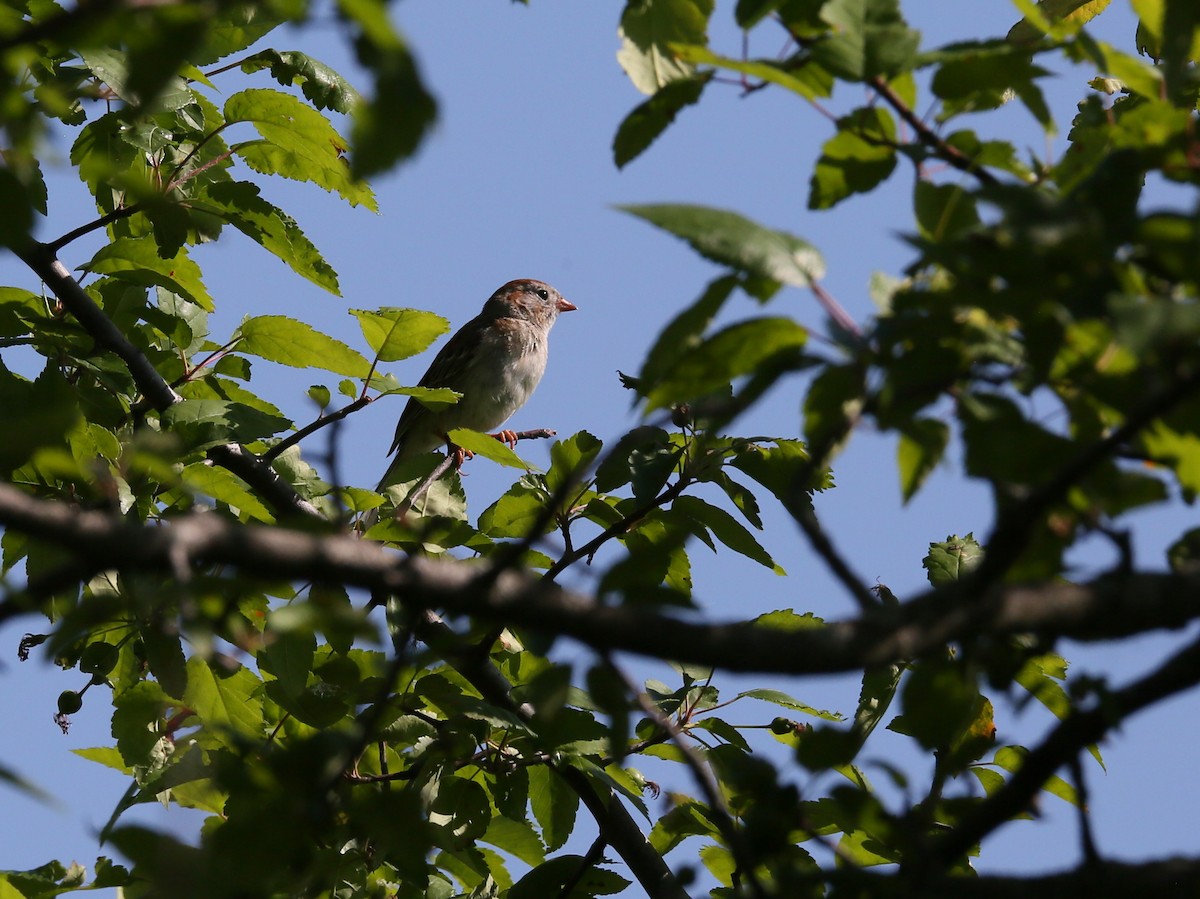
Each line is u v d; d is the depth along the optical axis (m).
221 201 9.17
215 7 3.22
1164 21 4.40
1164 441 3.97
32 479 6.33
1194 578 3.80
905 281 4.20
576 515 7.90
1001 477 3.83
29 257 8.83
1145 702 4.25
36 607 3.18
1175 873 4.36
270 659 6.31
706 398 7.02
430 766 6.78
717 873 7.46
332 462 4.34
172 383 9.88
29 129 4.09
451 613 3.55
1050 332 3.66
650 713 4.77
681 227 3.83
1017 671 4.53
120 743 7.56
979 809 4.53
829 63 4.45
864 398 3.85
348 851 5.95
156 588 3.95
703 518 7.69
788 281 3.80
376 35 2.87
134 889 6.45
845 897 4.58
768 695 7.83
